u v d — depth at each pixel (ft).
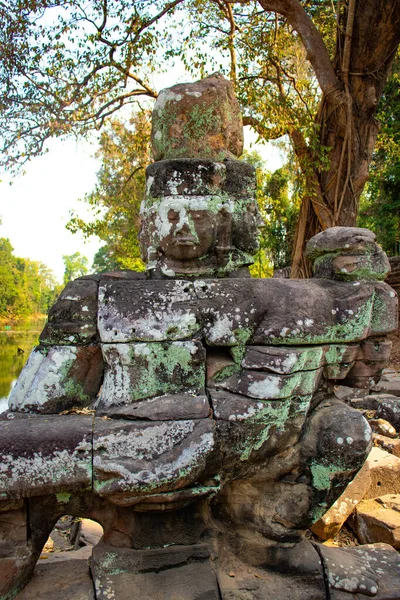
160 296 6.91
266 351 6.89
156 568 6.82
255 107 29.09
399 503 10.35
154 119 8.68
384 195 48.80
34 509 6.57
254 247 8.42
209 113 8.36
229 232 7.98
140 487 6.15
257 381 6.83
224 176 8.00
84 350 7.22
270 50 31.42
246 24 33.04
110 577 6.70
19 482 6.04
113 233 47.80
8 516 6.38
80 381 7.30
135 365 6.82
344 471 7.13
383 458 11.53
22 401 7.23
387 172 46.34
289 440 7.14
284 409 6.88
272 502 7.50
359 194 28.60
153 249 7.90
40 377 7.07
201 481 6.57
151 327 6.82
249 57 31.65
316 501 7.32
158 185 7.83
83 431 6.27
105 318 6.86
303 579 7.25
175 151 8.41
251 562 7.45
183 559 6.92
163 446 6.34
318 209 29.01
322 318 7.20
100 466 6.15
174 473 6.20
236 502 7.63
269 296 7.14
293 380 6.85
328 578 7.25
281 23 33.30
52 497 6.63
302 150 29.81
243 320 7.06
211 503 7.64
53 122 31.55
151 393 6.85
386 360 7.85
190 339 6.96
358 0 25.05
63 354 7.15
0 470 6.01
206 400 6.73
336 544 9.75
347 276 7.60
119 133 42.16
